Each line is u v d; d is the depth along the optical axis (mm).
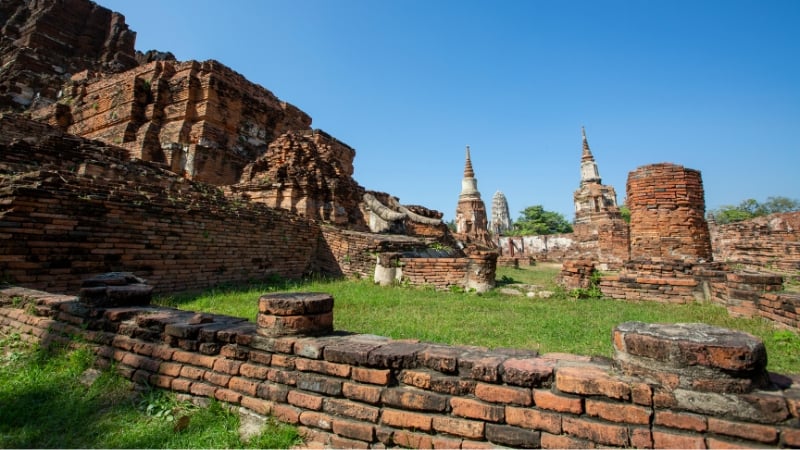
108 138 15555
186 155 15031
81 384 3557
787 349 4684
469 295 9156
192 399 3242
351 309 6938
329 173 15953
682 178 9680
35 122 10273
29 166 7766
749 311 6434
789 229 19047
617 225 20484
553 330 5520
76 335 4082
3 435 2760
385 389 2689
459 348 2908
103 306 4180
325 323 3350
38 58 20703
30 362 3934
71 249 6535
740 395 2057
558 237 35906
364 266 11875
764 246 14570
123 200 7414
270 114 19719
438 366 2654
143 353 3645
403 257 10648
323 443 2705
